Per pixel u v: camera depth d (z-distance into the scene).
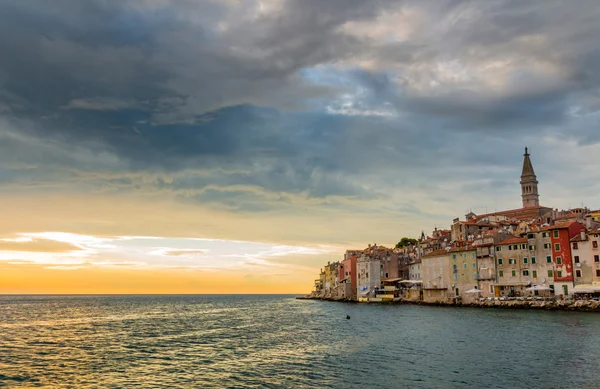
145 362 58.50
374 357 58.38
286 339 78.88
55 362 59.06
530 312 112.19
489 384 44.41
